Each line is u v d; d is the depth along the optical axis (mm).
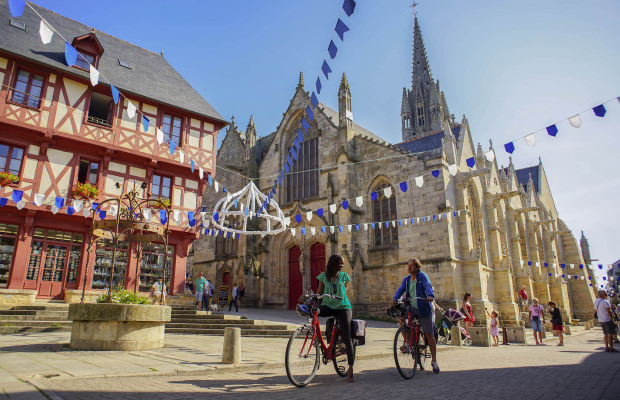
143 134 21641
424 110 73750
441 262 23703
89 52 20703
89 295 19031
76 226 19438
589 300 47719
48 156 18938
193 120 23766
